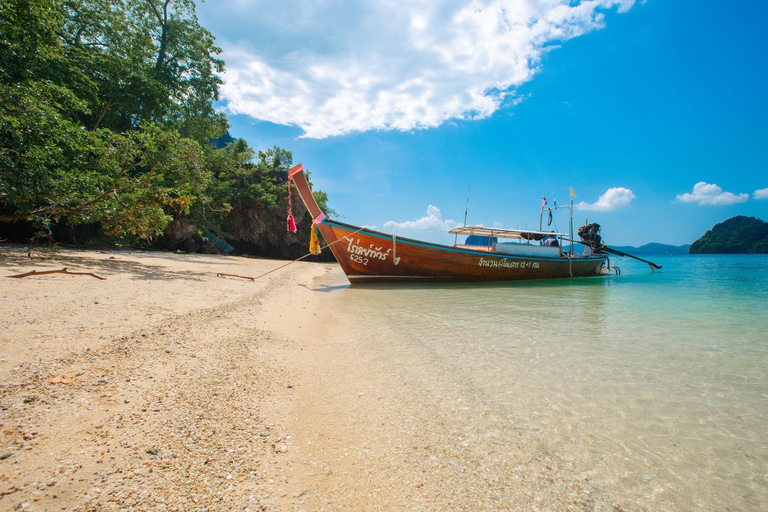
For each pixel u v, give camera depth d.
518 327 6.88
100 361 3.42
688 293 12.79
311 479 2.21
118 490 1.86
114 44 21.81
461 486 2.22
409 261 15.06
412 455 2.55
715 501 2.16
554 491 2.21
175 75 26.81
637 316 8.10
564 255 19.27
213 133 30.69
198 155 18.84
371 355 5.00
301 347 5.25
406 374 4.24
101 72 19.50
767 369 4.55
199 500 1.88
